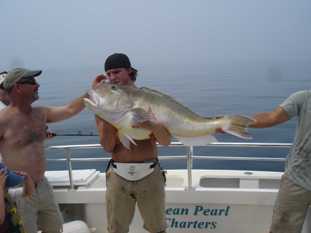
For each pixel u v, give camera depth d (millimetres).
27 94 3260
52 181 4336
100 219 4324
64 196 4281
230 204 4129
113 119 2826
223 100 42219
